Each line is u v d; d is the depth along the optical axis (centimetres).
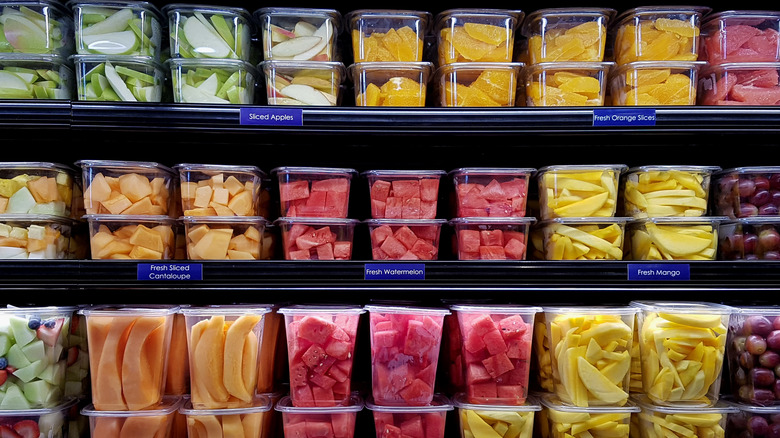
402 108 154
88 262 148
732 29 159
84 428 164
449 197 179
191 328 150
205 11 158
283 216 160
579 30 162
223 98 158
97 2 152
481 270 154
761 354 152
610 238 159
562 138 168
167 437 152
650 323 155
